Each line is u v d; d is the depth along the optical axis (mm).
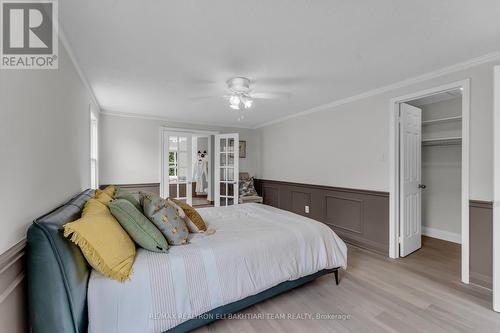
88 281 1312
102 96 3385
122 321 1306
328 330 1709
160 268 1473
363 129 3355
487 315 1879
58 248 1144
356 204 3490
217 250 1729
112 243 1369
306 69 2482
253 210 2980
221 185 5371
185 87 2994
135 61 2266
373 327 1739
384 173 3117
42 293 1098
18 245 1090
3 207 992
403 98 2875
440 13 1579
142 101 3646
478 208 2283
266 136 5543
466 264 2355
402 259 2998
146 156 4723
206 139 7211
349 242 3590
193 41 1921
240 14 1583
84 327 1244
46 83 1494
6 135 1022
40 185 1393
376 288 2287
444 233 3740
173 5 1481
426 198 3957
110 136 4359
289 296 2148
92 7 1487
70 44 1939
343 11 1557
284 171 4973
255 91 3191
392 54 2164
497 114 1906
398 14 1591
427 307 1983
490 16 1610
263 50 2078
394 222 3027
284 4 1484
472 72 2309
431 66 2428
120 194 2449
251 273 1770
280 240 2008
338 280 2438
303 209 4473
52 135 1602
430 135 3816
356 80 2809
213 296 1586
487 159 2225
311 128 4258
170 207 1944
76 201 1820
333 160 3838
